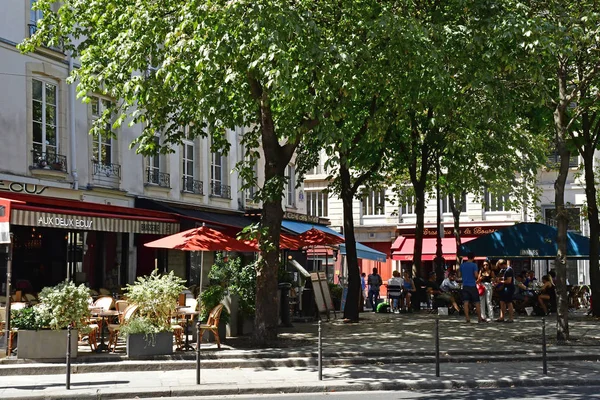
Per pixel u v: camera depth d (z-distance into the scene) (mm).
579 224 37812
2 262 14664
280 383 11875
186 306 17000
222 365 13766
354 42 14641
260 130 18250
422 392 11539
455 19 16484
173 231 22203
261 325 15523
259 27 12828
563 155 16766
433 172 31203
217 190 29891
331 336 17484
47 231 20812
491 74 15812
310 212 47188
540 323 20906
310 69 13930
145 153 17469
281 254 24391
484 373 12906
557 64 16625
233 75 13422
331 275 44125
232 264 18141
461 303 25578
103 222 18562
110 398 11070
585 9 16750
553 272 26844
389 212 45281
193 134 17719
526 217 40688
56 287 14016
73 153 21125
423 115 22297
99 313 14805
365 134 20031
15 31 19375
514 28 14352
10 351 13656
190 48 13211
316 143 23391
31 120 19734
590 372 13031
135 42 14203
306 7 14867
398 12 15883
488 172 26438
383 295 44938
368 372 13070
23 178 19062
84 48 16984
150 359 13906
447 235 41750
